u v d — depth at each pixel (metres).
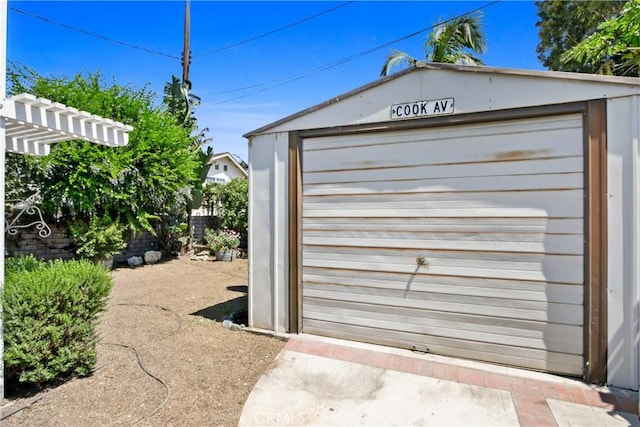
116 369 3.20
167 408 2.57
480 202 3.25
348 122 3.75
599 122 2.80
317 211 3.95
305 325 4.03
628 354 2.73
